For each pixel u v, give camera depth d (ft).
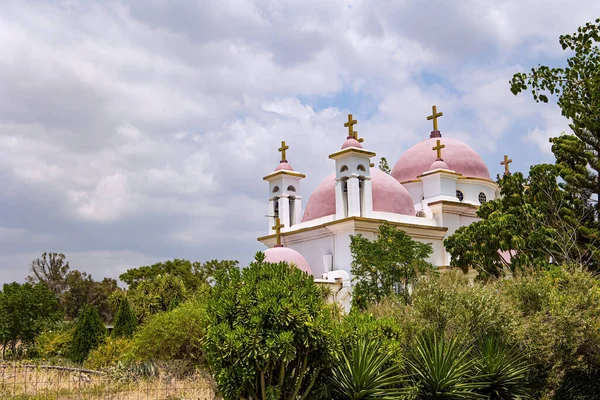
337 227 92.89
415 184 112.47
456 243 82.89
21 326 109.29
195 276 175.52
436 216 102.83
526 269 60.75
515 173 82.94
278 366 37.63
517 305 52.11
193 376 63.82
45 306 114.11
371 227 92.43
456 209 103.91
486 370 44.93
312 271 96.78
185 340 68.69
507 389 44.83
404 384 42.06
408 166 116.57
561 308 49.11
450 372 41.37
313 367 38.88
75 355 94.58
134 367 68.18
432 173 104.88
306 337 36.32
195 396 55.11
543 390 47.80
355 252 84.74
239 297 37.22
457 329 47.50
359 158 95.04
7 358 106.01
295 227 103.35
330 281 88.53
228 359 36.14
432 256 98.94
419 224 98.27
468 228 83.46
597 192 79.15
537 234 75.61
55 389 62.34
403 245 83.71
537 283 53.93
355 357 38.83
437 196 104.06
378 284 83.30
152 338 68.80
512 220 77.30
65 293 214.28
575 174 78.54
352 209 92.68
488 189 114.32
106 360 81.61
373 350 39.93
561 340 47.85
